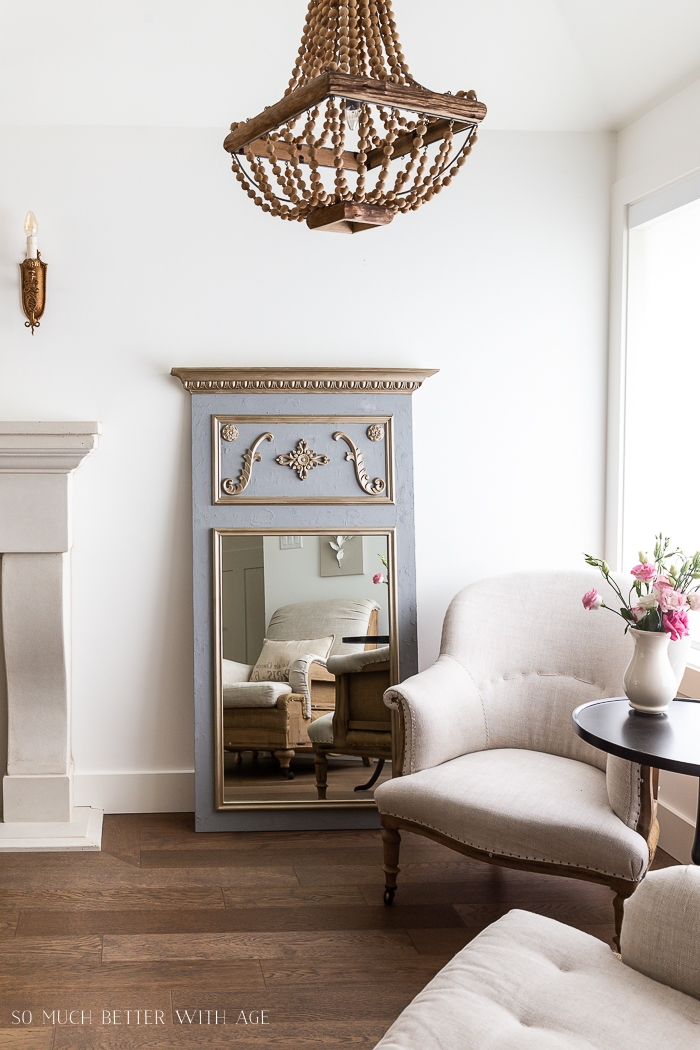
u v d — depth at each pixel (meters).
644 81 3.16
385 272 3.47
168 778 3.47
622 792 2.33
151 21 2.93
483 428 3.55
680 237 3.35
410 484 3.44
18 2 2.80
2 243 3.29
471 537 3.56
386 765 3.38
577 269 3.56
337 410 3.40
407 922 2.63
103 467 3.38
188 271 3.38
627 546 3.54
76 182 3.31
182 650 3.46
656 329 3.51
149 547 3.42
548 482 3.59
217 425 3.35
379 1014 2.16
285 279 3.42
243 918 2.65
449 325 3.51
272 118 1.55
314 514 3.40
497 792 2.49
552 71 3.23
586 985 1.57
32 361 3.33
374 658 3.41
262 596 3.38
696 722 2.34
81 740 3.44
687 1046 1.40
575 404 3.58
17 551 3.17
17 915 2.65
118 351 3.36
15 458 3.12
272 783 3.36
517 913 1.87
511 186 3.51
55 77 3.11
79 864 3.02
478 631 3.08
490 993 1.57
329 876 2.95
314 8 1.70
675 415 3.47
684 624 2.36
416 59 3.15
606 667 2.88
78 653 3.42
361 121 1.57
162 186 3.35
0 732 3.32
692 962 1.54
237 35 3.01
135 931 2.56
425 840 3.29
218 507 3.36
